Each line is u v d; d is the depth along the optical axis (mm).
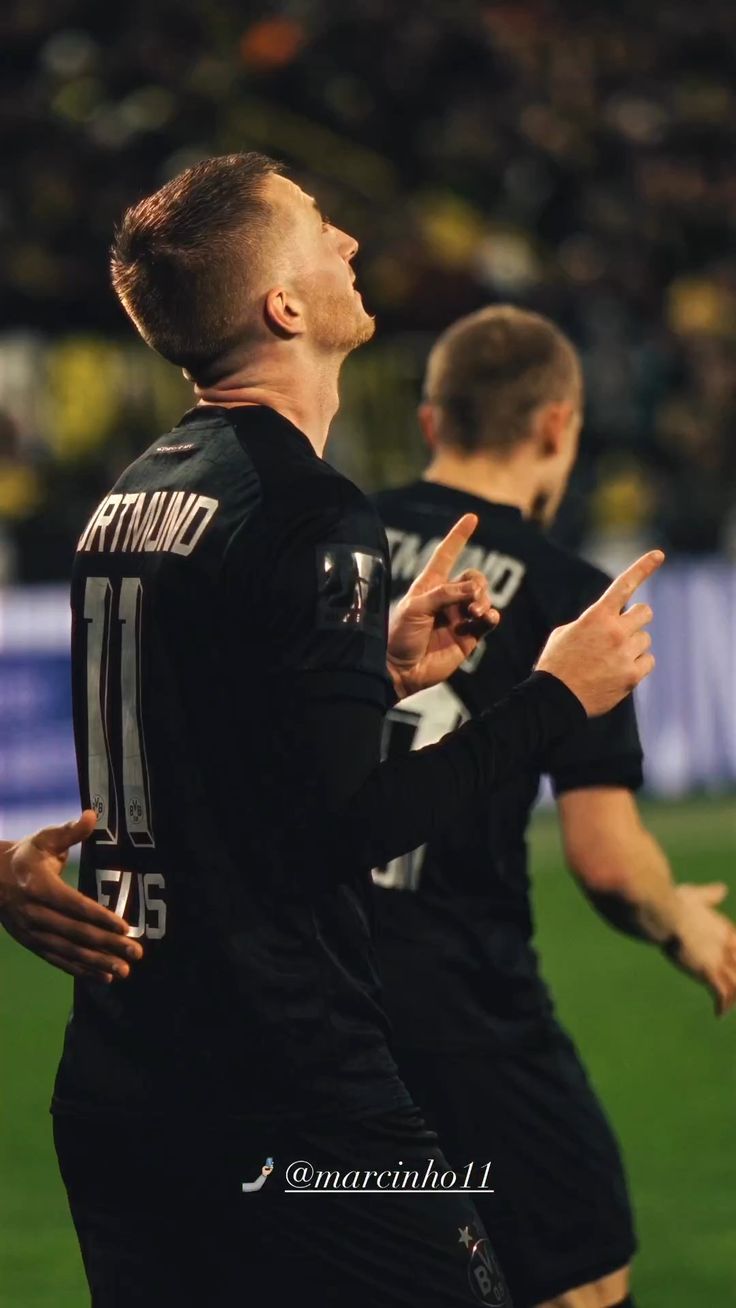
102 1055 7621
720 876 28250
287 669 7098
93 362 37094
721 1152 17922
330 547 7191
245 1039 7270
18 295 41781
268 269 7781
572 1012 22562
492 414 10969
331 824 7062
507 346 11016
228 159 7945
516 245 48438
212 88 48031
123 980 7551
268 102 49750
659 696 35062
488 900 10242
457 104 52062
